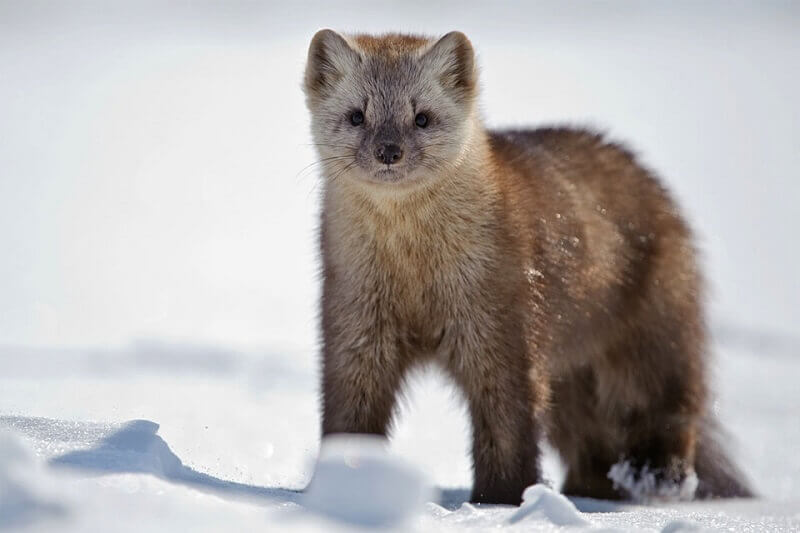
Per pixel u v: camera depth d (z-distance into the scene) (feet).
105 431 26.50
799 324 76.59
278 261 99.96
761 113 193.36
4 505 18.48
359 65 36.09
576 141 41.01
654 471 41.37
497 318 33.83
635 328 40.65
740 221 114.73
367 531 19.90
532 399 34.04
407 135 34.58
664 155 151.33
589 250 37.99
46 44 322.96
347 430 34.35
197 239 108.47
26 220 113.39
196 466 33.53
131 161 153.89
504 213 34.65
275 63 275.39
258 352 63.98
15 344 62.69
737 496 40.98
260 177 145.07
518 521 23.73
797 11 447.83
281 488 31.17
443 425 52.26
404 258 34.14
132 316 75.36
